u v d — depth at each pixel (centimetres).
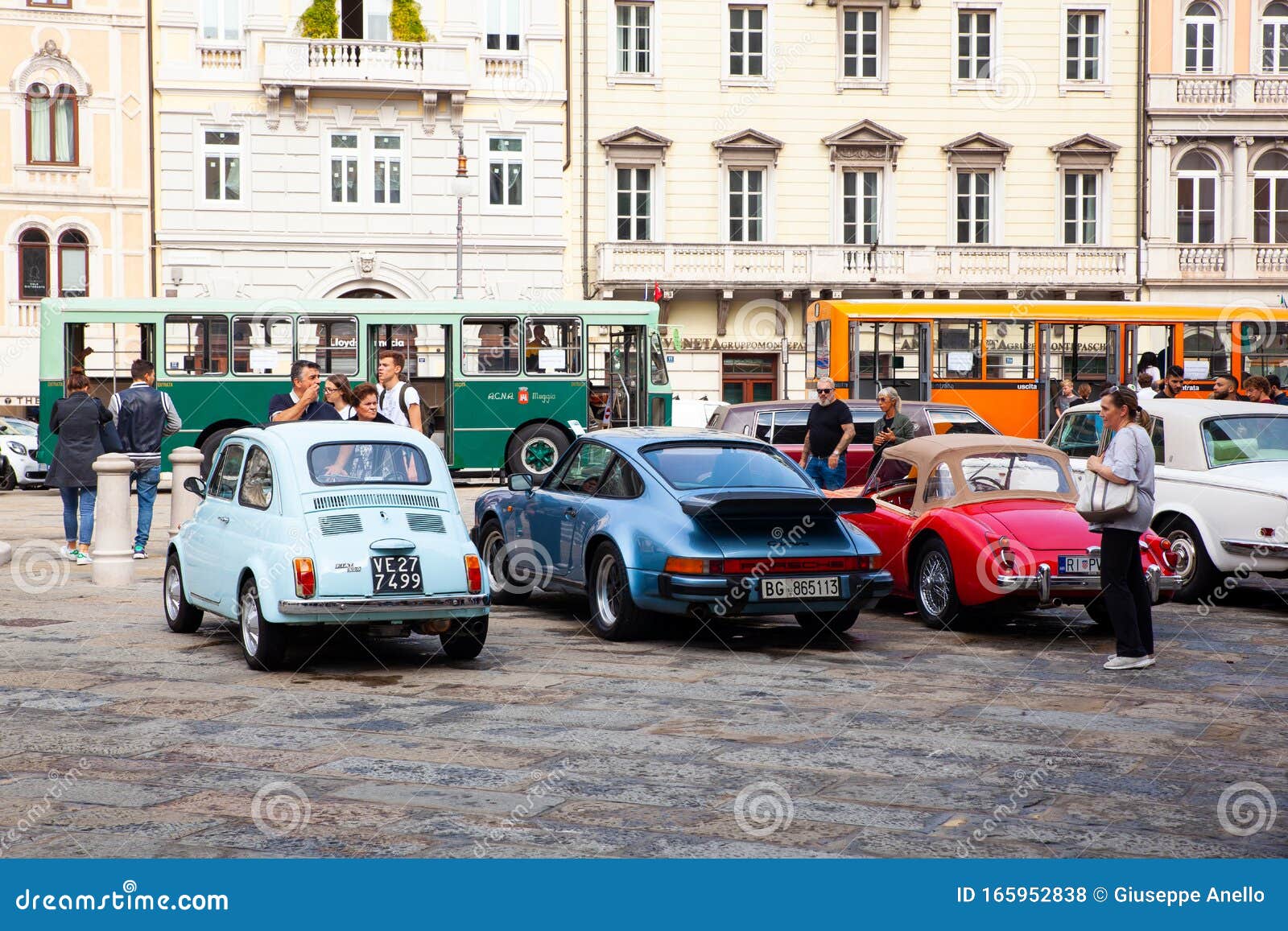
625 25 3988
